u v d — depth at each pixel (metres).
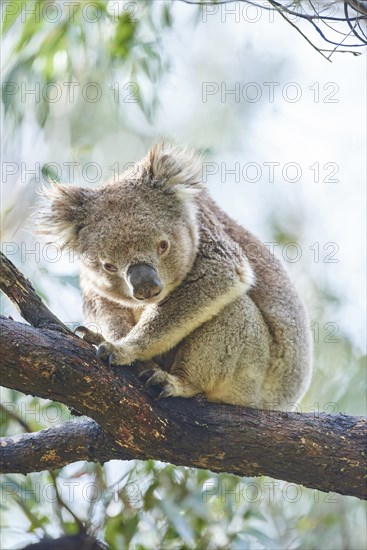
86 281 10.12
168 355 9.70
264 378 9.98
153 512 11.48
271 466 8.39
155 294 9.05
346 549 13.31
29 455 8.87
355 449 8.34
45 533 11.00
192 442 8.28
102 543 10.71
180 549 11.47
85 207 9.98
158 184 9.97
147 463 11.64
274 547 11.62
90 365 7.85
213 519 11.82
